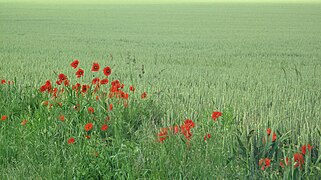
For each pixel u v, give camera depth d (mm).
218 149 5168
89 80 11711
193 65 17094
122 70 14406
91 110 6539
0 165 5488
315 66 17031
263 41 29281
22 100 8070
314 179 4719
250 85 11305
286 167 4707
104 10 79750
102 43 28062
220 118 6277
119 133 6059
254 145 5602
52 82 11250
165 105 8078
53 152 5461
